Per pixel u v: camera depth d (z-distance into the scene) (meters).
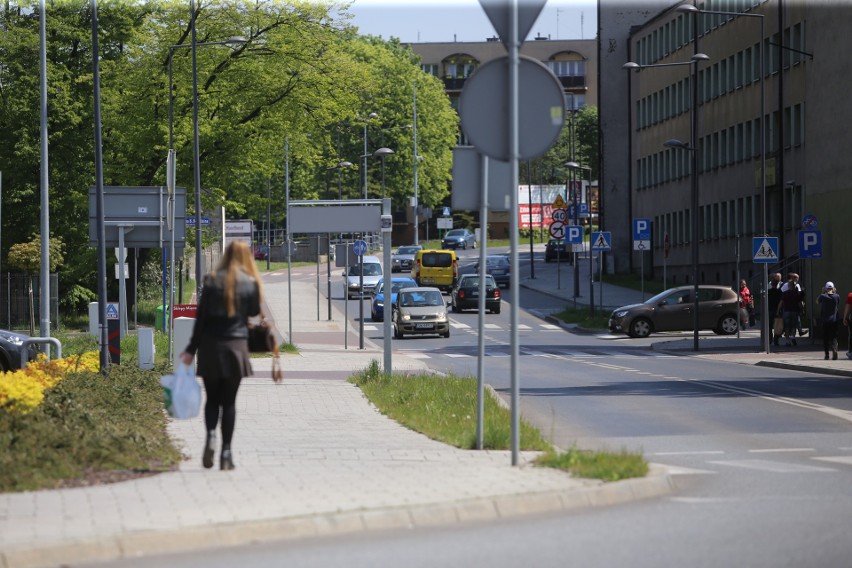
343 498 14.45
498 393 35.34
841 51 63.25
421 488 15.25
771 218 89.25
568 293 109.81
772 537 12.97
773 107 88.62
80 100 77.62
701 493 16.30
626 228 129.12
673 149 115.19
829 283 48.75
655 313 72.31
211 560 11.74
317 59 77.69
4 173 78.31
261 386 35.88
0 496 14.59
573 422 27.06
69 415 20.05
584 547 12.39
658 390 35.91
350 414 27.78
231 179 77.94
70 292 83.12
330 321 86.56
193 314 44.09
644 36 123.06
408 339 72.94
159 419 24.50
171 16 74.31
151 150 74.06
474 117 17.48
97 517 13.12
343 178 168.38
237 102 75.88
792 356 53.31
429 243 189.00
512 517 14.21
